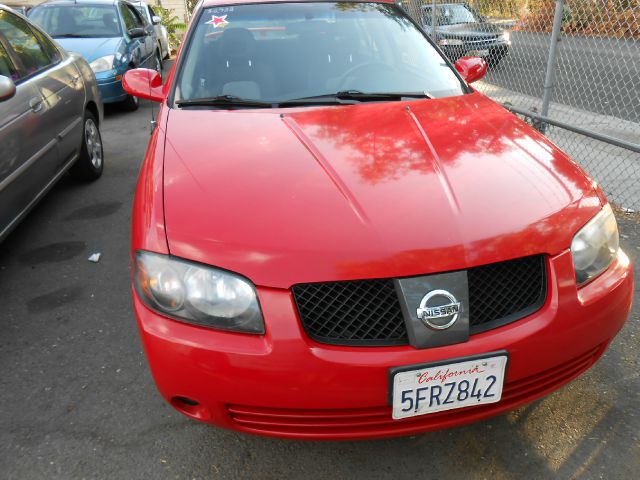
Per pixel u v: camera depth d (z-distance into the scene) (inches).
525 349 63.3
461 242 62.6
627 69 200.1
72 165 165.8
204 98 104.1
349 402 61.1
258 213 66.7
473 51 230.2
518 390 67.5
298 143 83.7
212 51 112.6
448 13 258.2
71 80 164.6
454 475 72.9
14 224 124.5
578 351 67.5
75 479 73.8
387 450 77.2
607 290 68.7
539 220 66.5
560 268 65.8
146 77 122.0
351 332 61.6
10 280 125.3
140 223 70.4
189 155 82.0
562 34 187.6
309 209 66.8
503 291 64.4
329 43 114.4
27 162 127.5
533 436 78.0
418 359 60.3
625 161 174.2
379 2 127.6
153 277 64.9
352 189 70.5
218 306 62.0
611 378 87.7
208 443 79.3
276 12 121.1
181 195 71.6
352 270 60.6
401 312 61.2
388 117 93.1
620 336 97.1
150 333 64.2
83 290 120.4
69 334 105.1
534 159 78.9
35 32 159.3
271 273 61.1
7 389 90.8
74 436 81.0
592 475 71.5
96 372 94.4
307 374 60.1
